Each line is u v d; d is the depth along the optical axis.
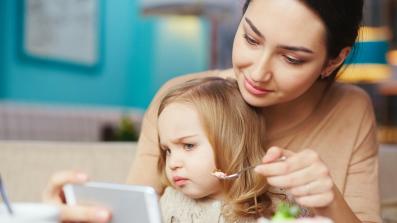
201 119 0.97
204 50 5.65
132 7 5.22
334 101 1.16
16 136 3.95
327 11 0.88
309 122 1.14
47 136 4.17
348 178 1.14
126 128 3.28
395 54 4.35
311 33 0.88
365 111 1.17
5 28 4.10
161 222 0.67
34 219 0.61
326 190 0.79
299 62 0.90
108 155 1.67
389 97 4.50
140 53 5.33
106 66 5.01
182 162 0.97
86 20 4.78
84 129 4.43
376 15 4.48
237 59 0.93
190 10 3.35
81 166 1.63
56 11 4.50
